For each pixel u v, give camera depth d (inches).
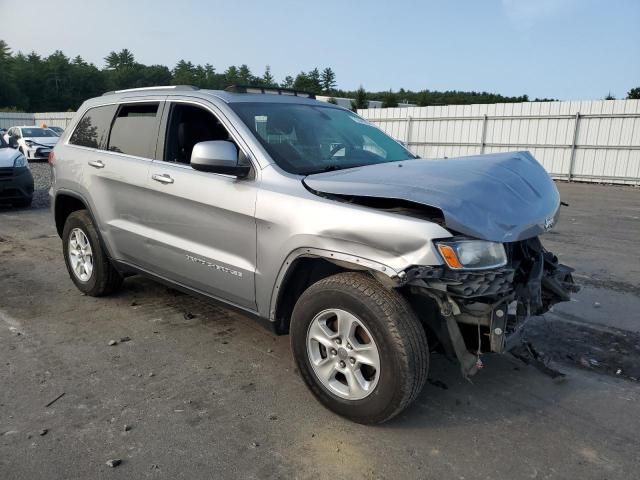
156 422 124.3
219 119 150.7
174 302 202.7
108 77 4284.0
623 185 706.2
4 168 393.7
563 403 134.7
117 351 161.0
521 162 148.6
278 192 131.0
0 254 276.7
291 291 137.4
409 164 145.3
